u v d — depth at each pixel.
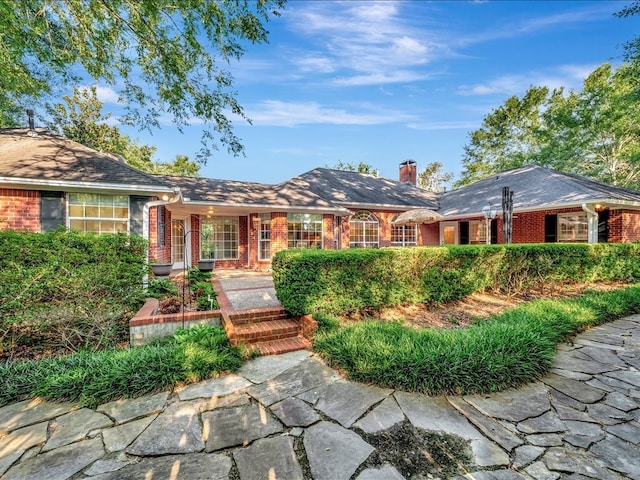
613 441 2.68
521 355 3.91
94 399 3.41
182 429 2.95
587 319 5.80
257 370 4.19
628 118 18.75
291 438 2.80
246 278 10.91
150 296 6.98
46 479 2.34
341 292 5.70
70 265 4.98
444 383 3.50
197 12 6.74
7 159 8.01
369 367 3.76
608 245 9.50
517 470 2.35
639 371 4.08
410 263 6.36
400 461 2.48
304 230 13.52
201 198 11.59
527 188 14.80
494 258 7.51
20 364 4.02
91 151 9.76
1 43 5.87
